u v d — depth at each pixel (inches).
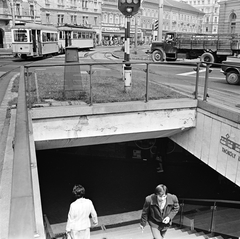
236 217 310.0
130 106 311.4
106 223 412.2
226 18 1672.0
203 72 326.6
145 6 3425.2
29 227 59.2
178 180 589.9
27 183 75.7
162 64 321.7
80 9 2674.7
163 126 332.2
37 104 307.3
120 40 3228.3
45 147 338.0
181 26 4099.4
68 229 168.2
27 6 2154.3
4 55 1374.3
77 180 586.6
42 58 1201.4
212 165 312.5
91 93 306.7
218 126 294.7
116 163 634.2
